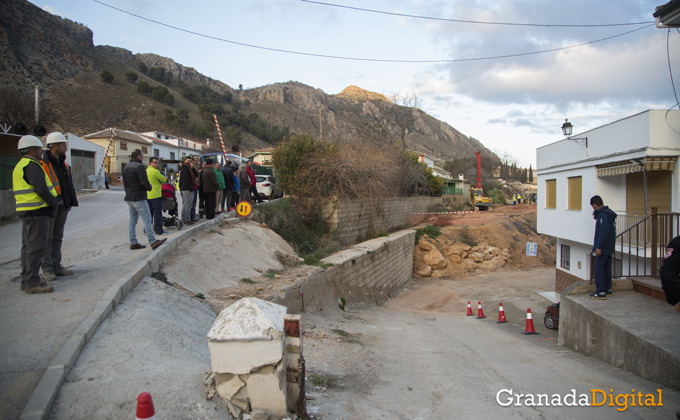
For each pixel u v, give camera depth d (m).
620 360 7.16
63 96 70.75
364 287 17.28
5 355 3.88
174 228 11.47
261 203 17.06
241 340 3.40
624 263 15.62
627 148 14.00
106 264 7.47
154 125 73.50
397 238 23.72
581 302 8.88
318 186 19.80
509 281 26.73
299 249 16.50
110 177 38.72
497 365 7.54
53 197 5.82
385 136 36.84
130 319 5.09
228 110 106.12
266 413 3.41
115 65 99.75
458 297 22.14
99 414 3.10
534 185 96.38
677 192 12.99
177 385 3.65
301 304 10.34
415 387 5.70
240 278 9.86
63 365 3.63
